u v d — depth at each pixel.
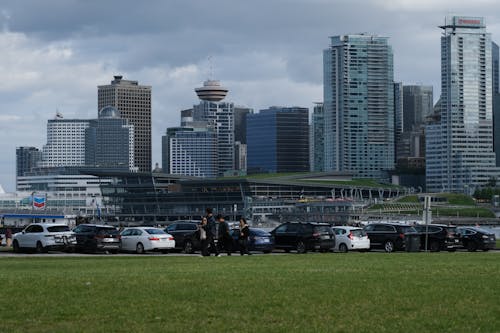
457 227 179.25
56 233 165.75
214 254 143.50
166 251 167.62
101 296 68.19
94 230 163.38
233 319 58.25
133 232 166.00
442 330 54.44
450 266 97.69
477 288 72.44
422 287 73.31
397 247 167.12
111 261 116.44
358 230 166.00
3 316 59.56
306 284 75.56
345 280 78.88
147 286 74.19
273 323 56.97
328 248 157.88
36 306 63.41
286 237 158.00
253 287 73.38
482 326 55.47
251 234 157.62
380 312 60.69
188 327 55.69
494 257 121.69
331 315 59.69
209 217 131.50
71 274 87.19
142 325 56.44
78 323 57.25
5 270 96.62
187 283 76.44
